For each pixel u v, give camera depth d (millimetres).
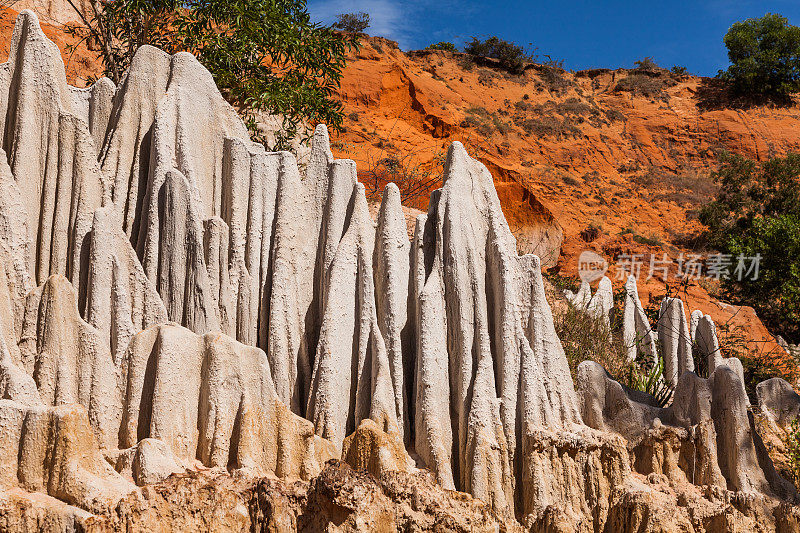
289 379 9531
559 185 39625
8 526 7117
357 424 9234
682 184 43219
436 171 30750
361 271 9766
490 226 10234
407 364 9820
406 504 8195
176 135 9930
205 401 8492
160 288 9273
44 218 9219
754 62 50875
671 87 52094
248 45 14766
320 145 10586
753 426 10062
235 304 9594
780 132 48062
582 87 52219
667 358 13945
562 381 9922
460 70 47938
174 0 14617
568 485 9258
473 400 9312
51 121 9438
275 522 7801
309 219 10359
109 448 8305
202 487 7738
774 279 25609
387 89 38938
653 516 8805
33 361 8375
